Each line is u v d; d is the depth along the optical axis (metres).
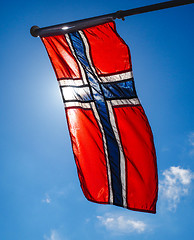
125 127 5.43
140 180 5.45
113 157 5.58
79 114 5.71
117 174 5.55
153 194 5.40
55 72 5.70
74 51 5.44
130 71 5.20
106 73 5.32
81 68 5.50
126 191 5.51
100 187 5.66
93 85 5.48
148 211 5.39
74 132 5.77
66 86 5.69
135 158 5.46
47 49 5.62
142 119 5.33
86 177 5.74
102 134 5.61
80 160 5.77
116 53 5.21
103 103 5.47
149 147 5.38
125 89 5.30
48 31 5.48
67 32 5.38
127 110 5.37
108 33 5.21
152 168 5.40
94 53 5.31
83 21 5.25
